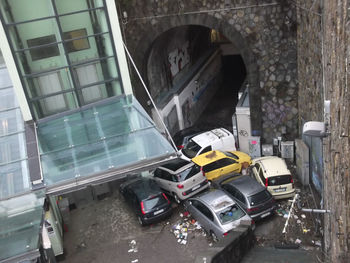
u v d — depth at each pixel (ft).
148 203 50.93
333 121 27.61
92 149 43.14
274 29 55.88
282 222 48.26
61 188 39.45
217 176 57.06
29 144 45.27
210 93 95.04
